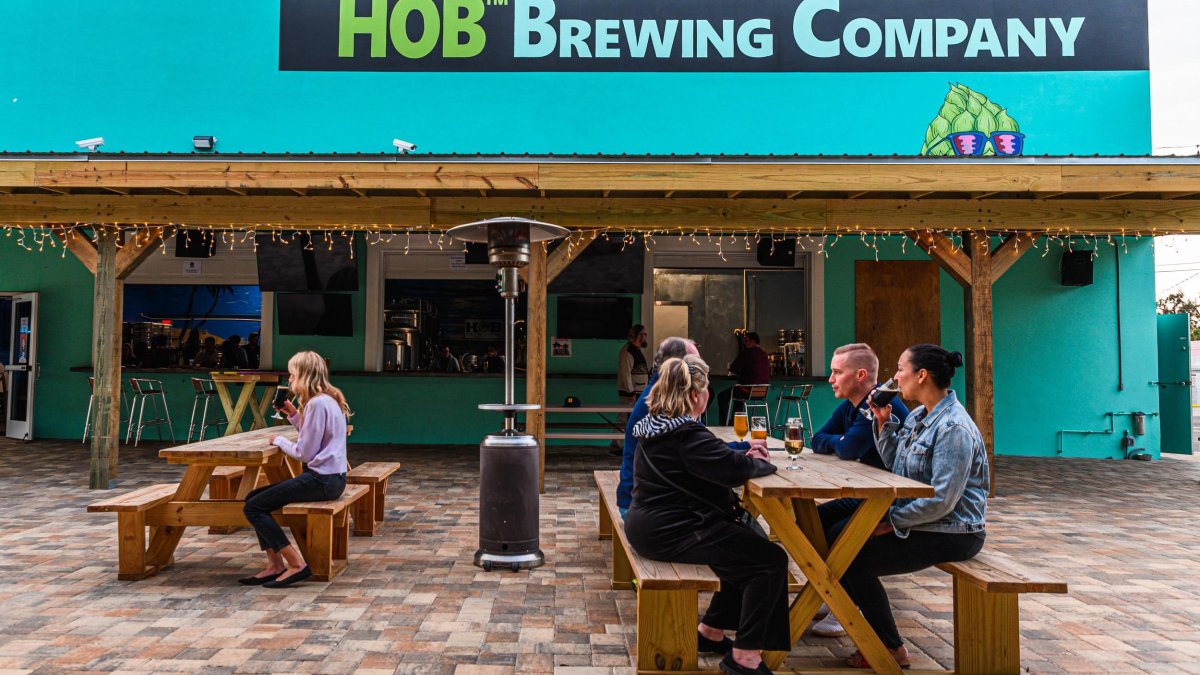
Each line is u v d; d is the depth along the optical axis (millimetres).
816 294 10938
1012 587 2555
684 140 8820
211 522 4121
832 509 3400
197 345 11555
